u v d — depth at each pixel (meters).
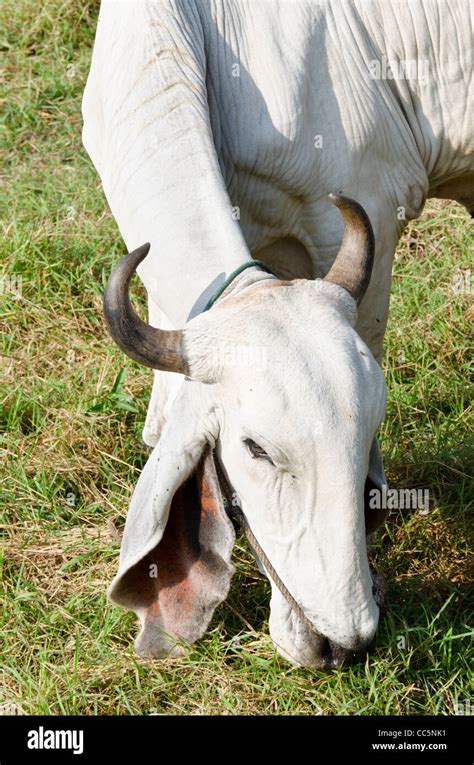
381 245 4.63
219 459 3.52
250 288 3.46
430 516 4.81
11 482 5.00
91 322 6.05
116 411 5.38
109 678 4.09
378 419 3.33
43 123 7.66
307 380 3.22
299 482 3.31
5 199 6.84
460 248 6.50
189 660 4.09
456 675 3.99
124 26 4.22
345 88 4.41
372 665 3.99
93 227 6.58
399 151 4.62
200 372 3.33
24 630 4.29
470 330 5.91
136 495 3.66
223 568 3.58
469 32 4.68
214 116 4.19
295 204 4.41
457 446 5.19
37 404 5.39
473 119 4.78
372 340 4.79
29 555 4.66
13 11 8.44
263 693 3.98
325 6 4.42
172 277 3.74
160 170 3.88
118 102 4.14
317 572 3.34
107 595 3.95
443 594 4.48
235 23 4.27
